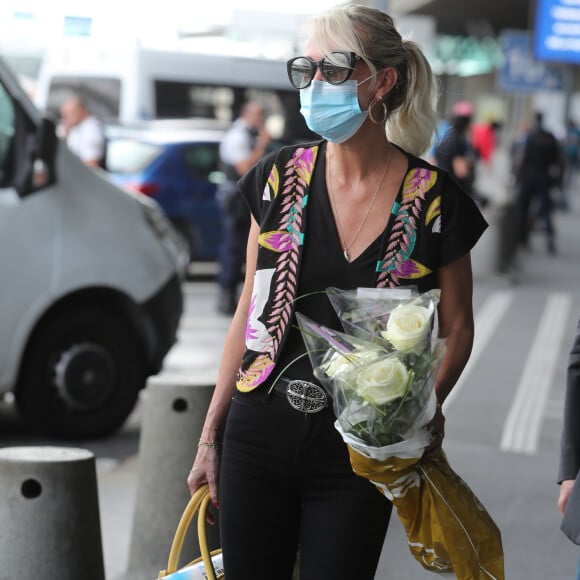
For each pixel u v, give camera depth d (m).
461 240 3.95
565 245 31.39
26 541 5.55
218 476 4.19
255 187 4.09
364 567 3.88
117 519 8.05
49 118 9.83
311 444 3.86
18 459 5.59
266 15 28.75
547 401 12.62
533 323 18.14
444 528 3.78
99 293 10.20
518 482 9.33
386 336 3.61
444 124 4.41
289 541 4.00
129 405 10.35
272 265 3.98
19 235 9.74
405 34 4.12
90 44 27.41
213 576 4.17
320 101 3.94
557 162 28.52
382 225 3.93
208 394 6.62
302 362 3.89
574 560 7.51
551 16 35.56
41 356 9.99
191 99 28.12
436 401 3.72
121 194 10.56
